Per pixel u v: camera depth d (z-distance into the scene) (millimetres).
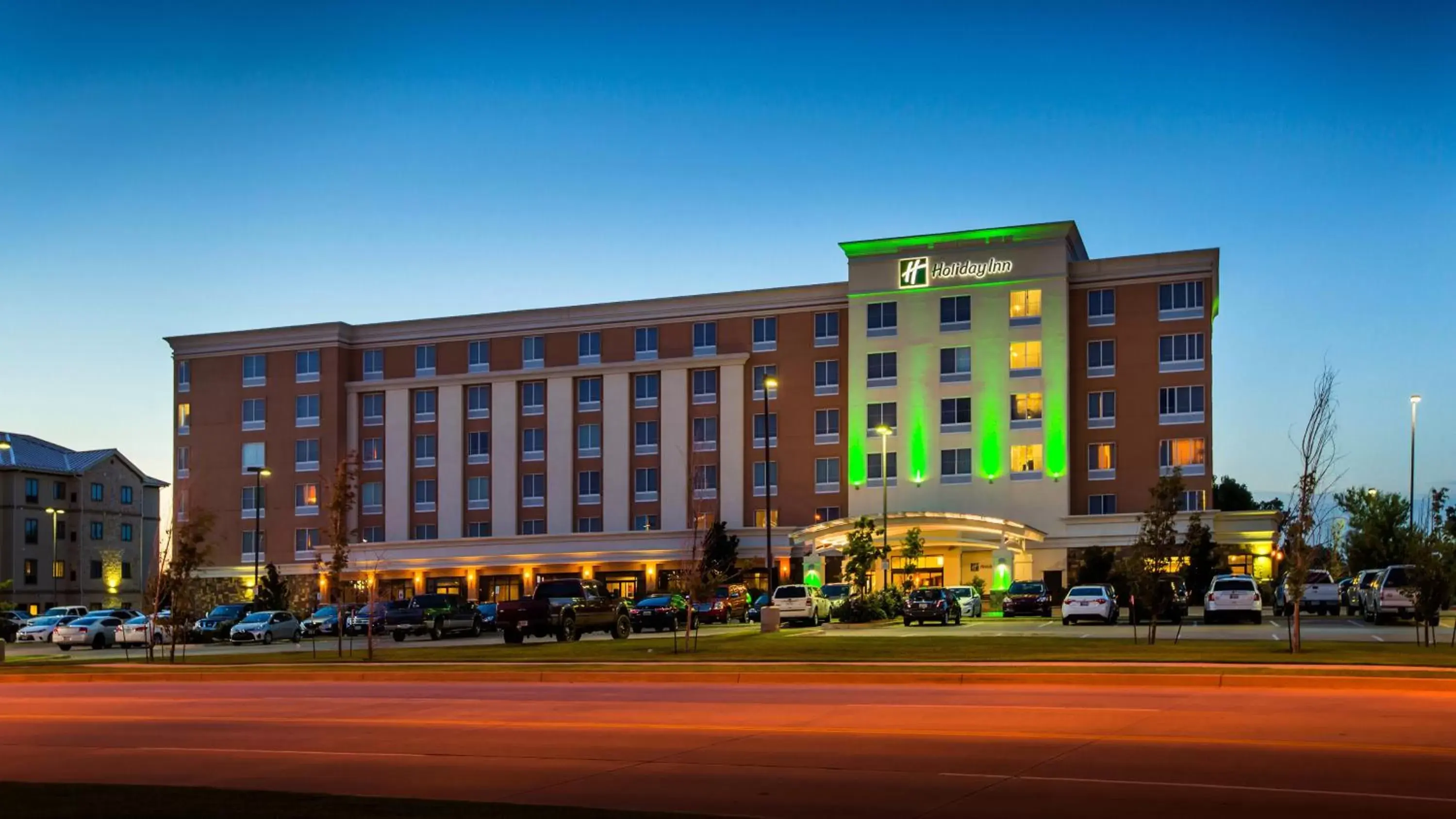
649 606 56344
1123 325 85188
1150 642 33719
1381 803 11508
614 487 93812
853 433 88312
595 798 12680
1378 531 76188
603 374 95062
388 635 59750
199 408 102812
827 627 53375
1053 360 84625
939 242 87562
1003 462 84875
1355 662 26109
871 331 88625
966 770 13750
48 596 102625
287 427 100500
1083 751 14859
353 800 11898
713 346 93500
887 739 16281
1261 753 14453
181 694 26984
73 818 11125
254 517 100438
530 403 96812
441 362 99250
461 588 93688
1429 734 15984
